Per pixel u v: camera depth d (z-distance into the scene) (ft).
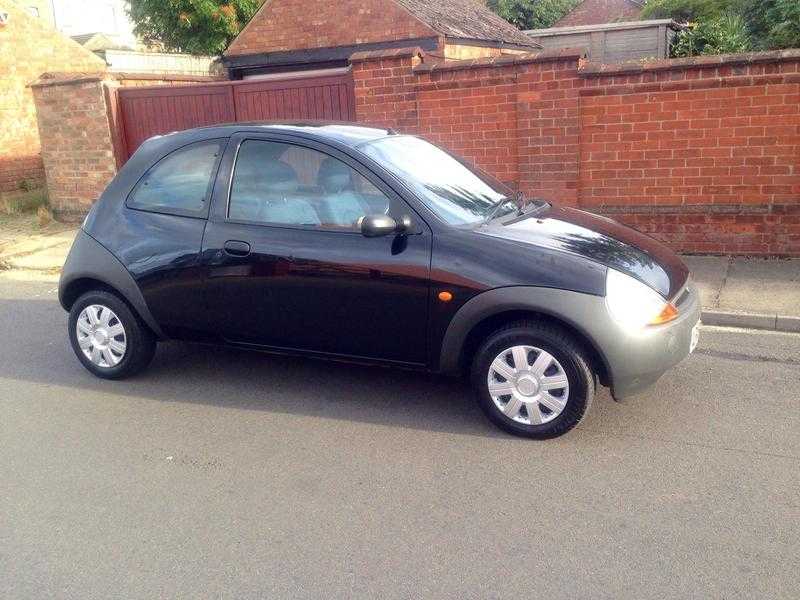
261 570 11.55
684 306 15.66
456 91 30.78
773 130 26.68
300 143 17.03
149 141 19.17
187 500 13.64
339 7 49.62
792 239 27.27
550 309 14.55
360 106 32.71
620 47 67.41
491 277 14.99
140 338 18.85
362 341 16.49
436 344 15.79
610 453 14.79
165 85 37.86
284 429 16.33
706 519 12.50
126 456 15.38
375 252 15.90
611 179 29.19
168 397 18.24
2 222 41.93
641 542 11.93
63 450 15.72
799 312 21.83
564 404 14.96
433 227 15.67
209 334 17.97
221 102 36.81
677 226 28.63
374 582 11.17
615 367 14.53
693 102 27.37
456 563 11.55
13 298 27.76
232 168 17.62
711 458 14.51
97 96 38.55
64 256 33.83
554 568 11.35
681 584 10.91
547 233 16.16
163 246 17.87
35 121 53.21
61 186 41.04
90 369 19.51
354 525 12.65
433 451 15.11
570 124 29.14
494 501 13.24
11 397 18.57
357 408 17.22
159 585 11.28
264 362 20.30
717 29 57.00
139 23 67.10
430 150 18.80
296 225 16.79
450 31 47.98
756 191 27.37
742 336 21.20
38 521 13.10
